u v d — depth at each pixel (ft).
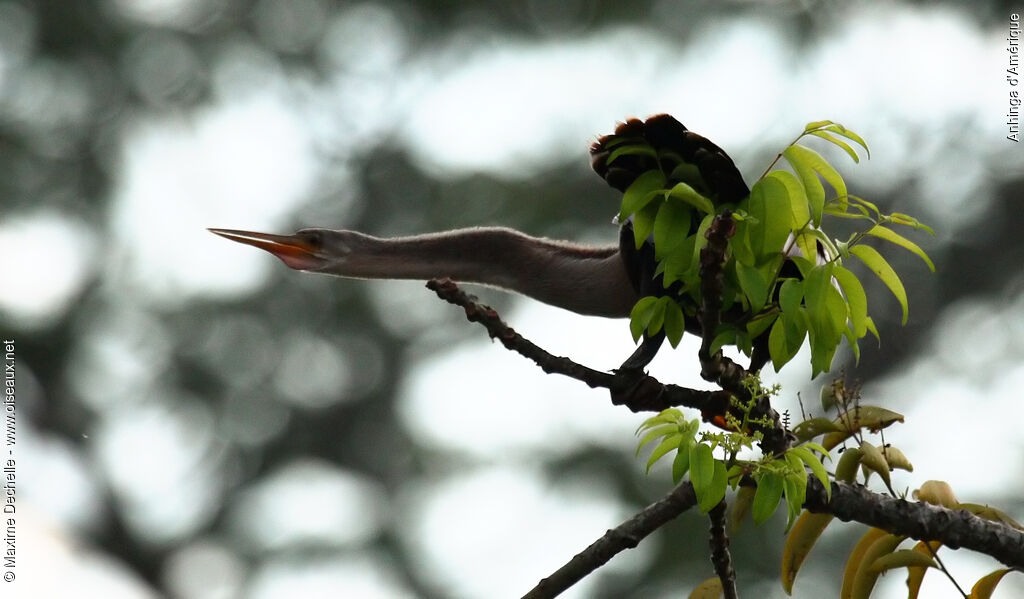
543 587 16.43
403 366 57.21
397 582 54.85
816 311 13.99
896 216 14.29
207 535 57.82
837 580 49.96
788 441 16.16
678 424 14.14
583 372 16.17
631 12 55.06
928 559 15.84
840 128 14.10
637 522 16.37
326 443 57.52
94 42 56.70
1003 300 59.41
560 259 21.03
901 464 16.33
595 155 16.37
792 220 14.37
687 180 15.16
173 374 56.39
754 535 48.06
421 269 20.95
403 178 58.90
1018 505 52.24
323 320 57.00
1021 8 58.44
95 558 57.72
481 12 57.62
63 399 57.11
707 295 14.14
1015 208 59.57
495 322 16.20
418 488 55.57
